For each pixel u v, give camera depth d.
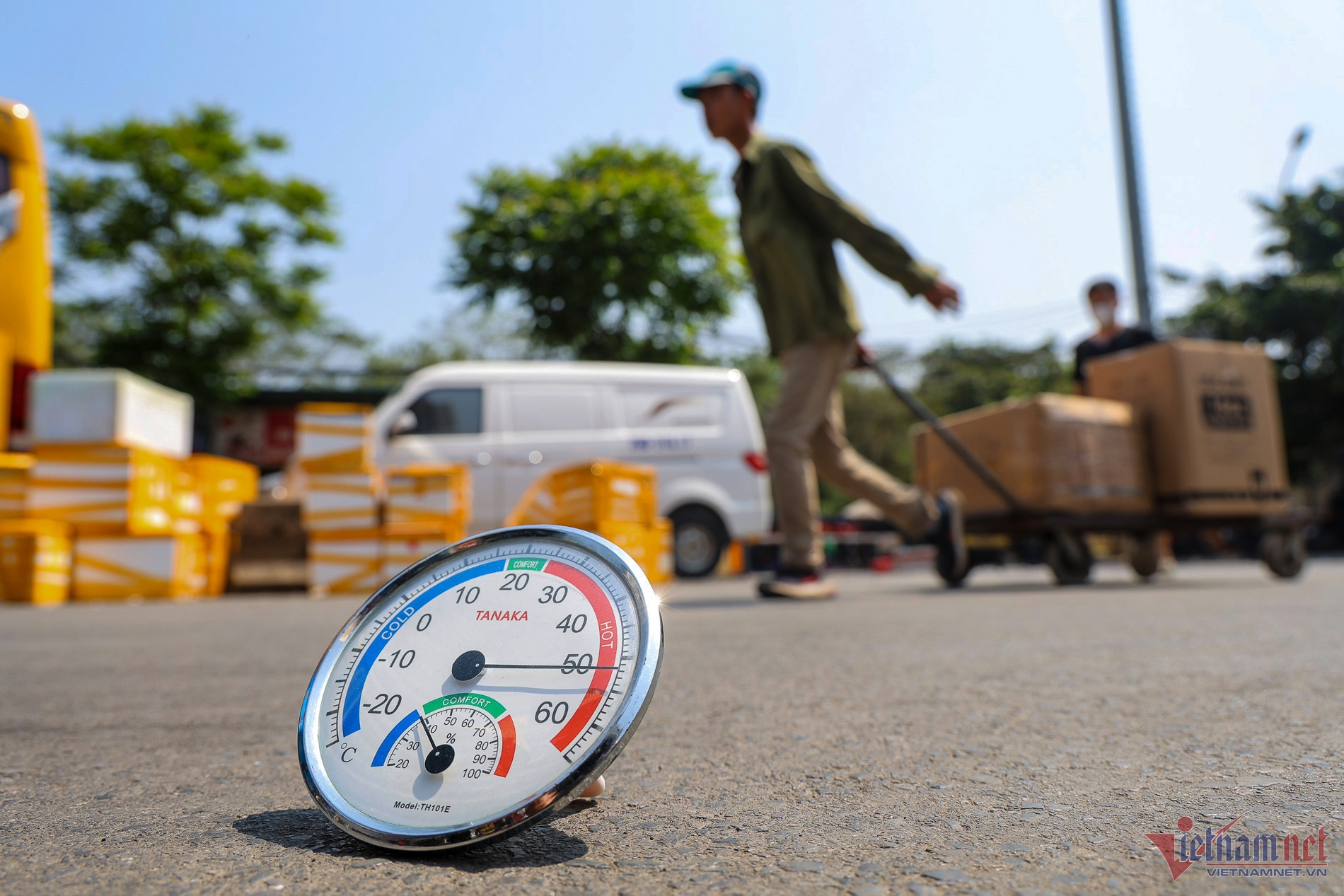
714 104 4.84
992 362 34.50
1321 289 20.66
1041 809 1.05
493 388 7.84
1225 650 2.41
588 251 15.81
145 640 3.32
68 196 14.81
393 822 0.88
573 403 7.98
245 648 2.97
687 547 8.13
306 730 0.98
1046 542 6.07
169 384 15.20
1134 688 1.87
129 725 1.68
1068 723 1.54
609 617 0.94
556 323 16.28
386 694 0.97
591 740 0.86
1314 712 1.58
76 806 1.11
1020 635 2.87
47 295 7.42
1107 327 6.83
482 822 0.85
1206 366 5.98
